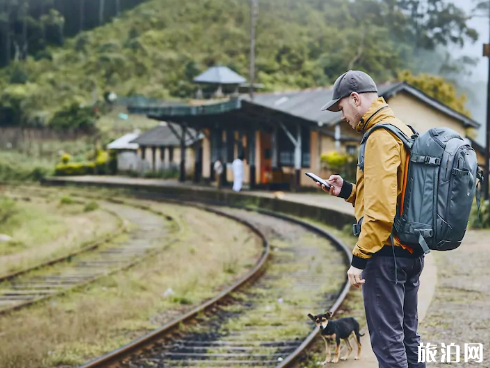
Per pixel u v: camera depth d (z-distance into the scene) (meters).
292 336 7.82
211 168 36.59
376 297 3.64
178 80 79.31
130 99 66.38
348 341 6.00
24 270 12.67
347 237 17.23
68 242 17.70
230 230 20.11
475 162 3.46
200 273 12.57
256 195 27.48
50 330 8.20
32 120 67.12
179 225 20.78
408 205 3.49
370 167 3.47
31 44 111.50
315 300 9.93
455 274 10.18
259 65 80.50
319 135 28.95
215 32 97.44
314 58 84.88
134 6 126.38
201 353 7.21
